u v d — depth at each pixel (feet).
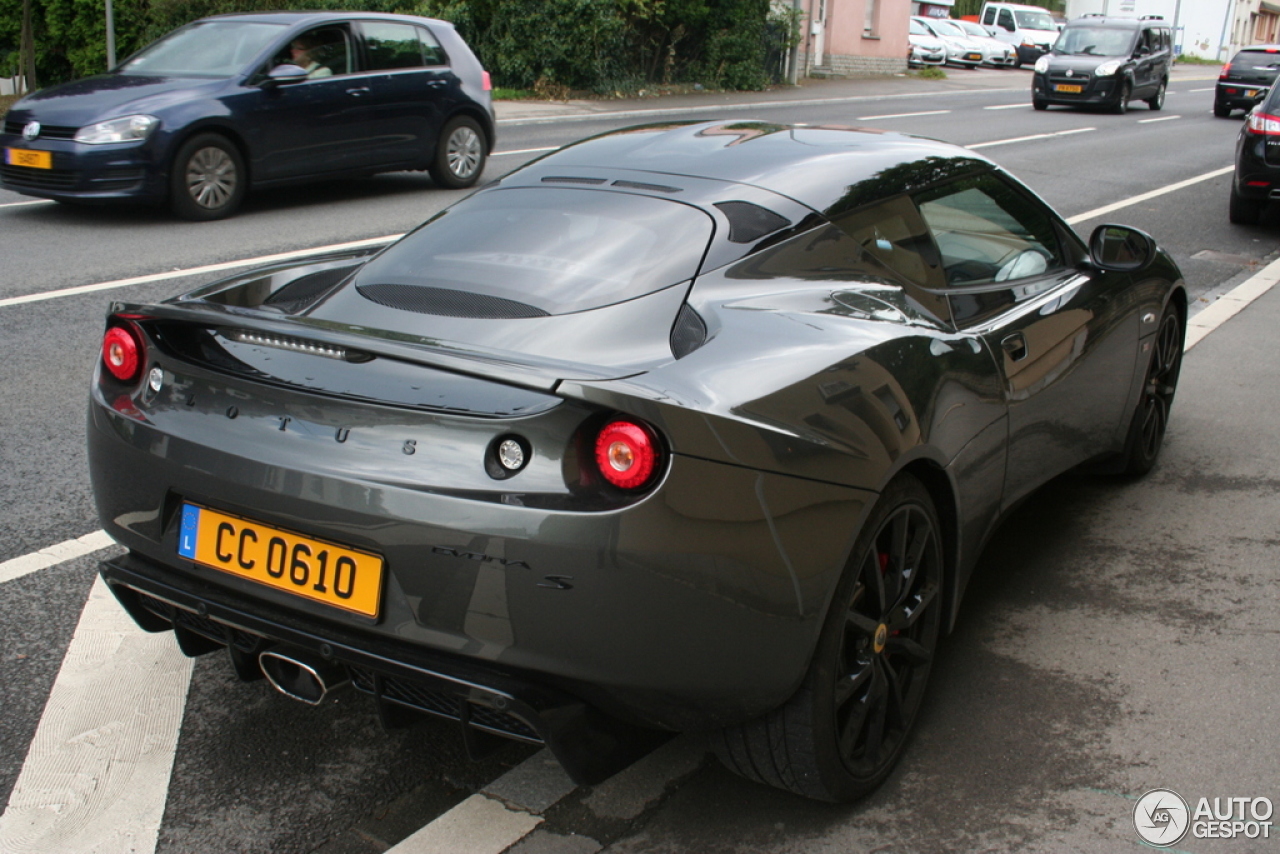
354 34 34.53
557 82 74.84
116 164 29.50
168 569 8.09
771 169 9.80
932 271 9.77
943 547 9.14
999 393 9.50
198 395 7.86
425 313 8.43
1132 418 13.65
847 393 7.68
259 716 9.25
